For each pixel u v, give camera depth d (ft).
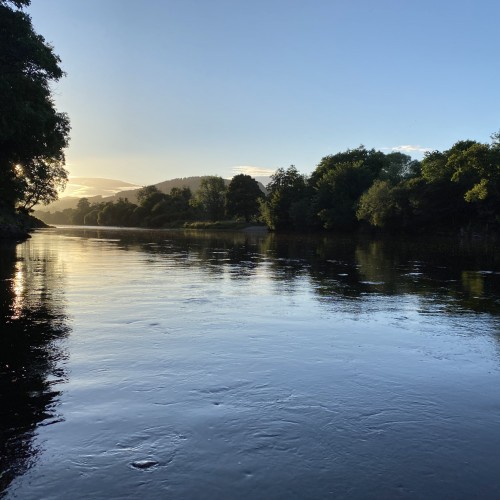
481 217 223.71
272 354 23.71
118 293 43.88
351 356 23.54
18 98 93.20
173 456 13.28
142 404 17.03
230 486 11.85
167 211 531.09
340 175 298.56
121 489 11.68
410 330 29.45
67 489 11.69
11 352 23.67
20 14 92.58
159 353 23.70
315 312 35.29
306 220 319.47
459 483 12.13
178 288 47.62
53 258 86.07
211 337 27.20
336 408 16.83
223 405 16.99
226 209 456.45
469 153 202.39
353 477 12.31
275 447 13.85
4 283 50.37
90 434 14.60
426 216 236.43
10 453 13.39
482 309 36.81
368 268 71.31
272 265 75.36
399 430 15.11
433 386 19.31
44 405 16.90
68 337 26.86
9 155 108.37
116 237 205.26
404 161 338.34
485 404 17.44
